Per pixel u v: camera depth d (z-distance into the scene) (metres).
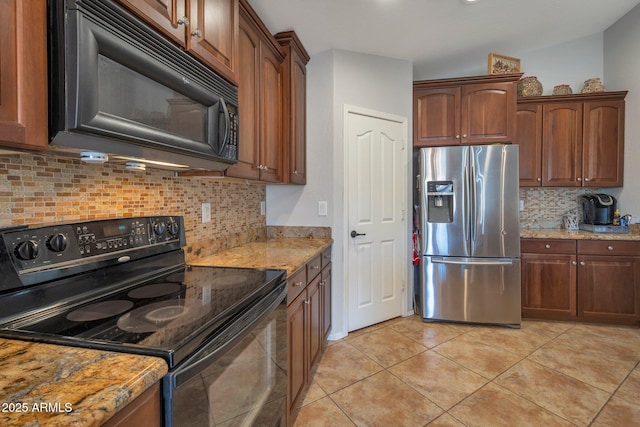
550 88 3.55
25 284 0.89
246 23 1.75
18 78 0.67
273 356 1.30
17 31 0.67
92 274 1.10
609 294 2.95
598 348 2.49
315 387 1.98
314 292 2.07
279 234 2.79
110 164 1.29
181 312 0.95
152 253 1.37
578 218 3.49
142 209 1.45
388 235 3.03
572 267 3.01
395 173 3.06
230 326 0.95
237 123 1.45
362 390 1.95
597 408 1.77
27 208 0.98
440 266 2.96
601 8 2.79
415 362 2.28
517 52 3.44
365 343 2.59
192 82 1.14
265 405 1.22
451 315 2.96
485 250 2.88
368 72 2.87
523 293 3.10
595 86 3.22
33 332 0.79
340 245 2.69
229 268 1.54
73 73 0.73
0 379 0.59
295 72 2.42
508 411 1.76
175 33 1.09
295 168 2.42
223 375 0.92
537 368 2.19
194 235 1.80
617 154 3.16
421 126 3.16
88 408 0.50
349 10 2.20
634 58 3.01
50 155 1.03
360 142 2.84
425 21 2.43
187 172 1.63
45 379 0.59
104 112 0.81
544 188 3.54
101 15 0.79
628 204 3.11
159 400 0.68
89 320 0.89
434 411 1.76
